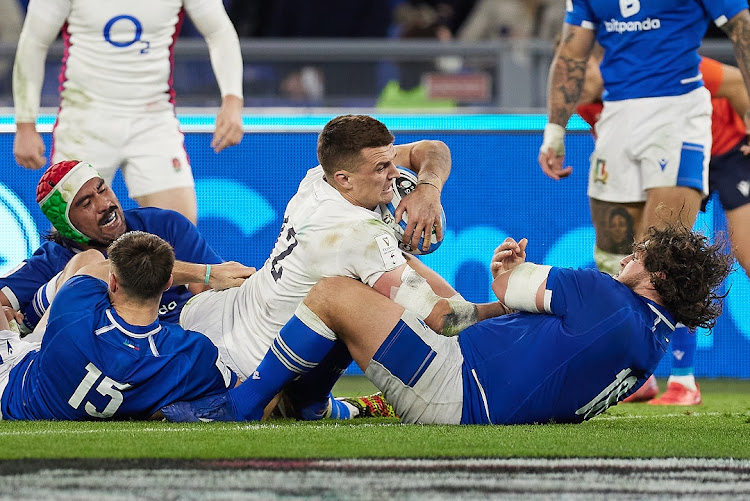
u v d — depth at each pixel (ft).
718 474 28.27
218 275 46.19
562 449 32.65
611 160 56.44
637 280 38.47
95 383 40.27
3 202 75.10
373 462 29.71
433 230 43.01
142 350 40.70
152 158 61.82
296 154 77.82
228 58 62.80
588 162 77.82
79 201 48.85
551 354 38.24
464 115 78.54
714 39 99.71
